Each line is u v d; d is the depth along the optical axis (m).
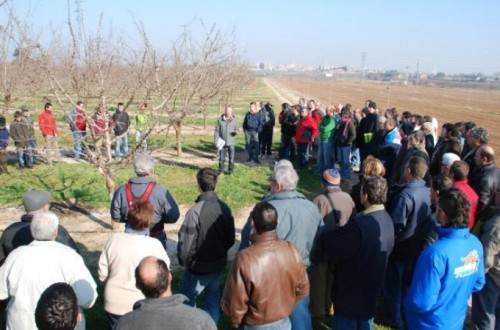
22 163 12.85
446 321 3.43
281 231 4.11
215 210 4.59
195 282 4.75
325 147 12.61
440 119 32.47
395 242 4.91
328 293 5.28
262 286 3.39
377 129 11.16
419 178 4.91
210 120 27.80
